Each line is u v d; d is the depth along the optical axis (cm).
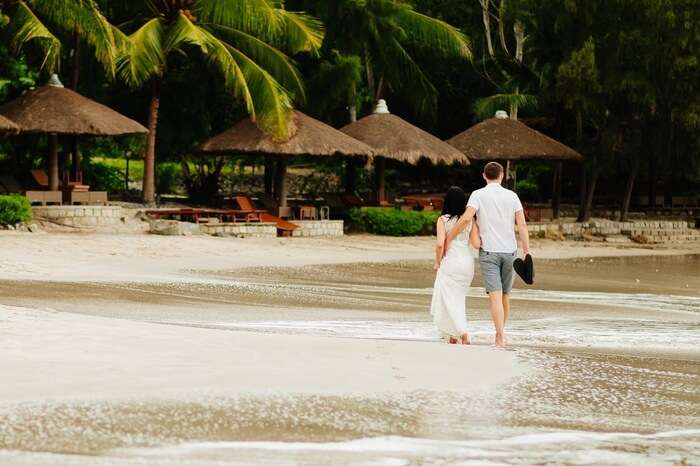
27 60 4497
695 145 4903
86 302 1705
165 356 1070
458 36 4966
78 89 4712
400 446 755
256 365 1041
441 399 928
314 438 769
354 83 4841
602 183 6488
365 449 742
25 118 3650
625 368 1157
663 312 1997
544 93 5184
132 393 894
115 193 5016
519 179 6856
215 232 3644
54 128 3638
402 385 980
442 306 1388
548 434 814
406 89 5328
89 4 3528
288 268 2747
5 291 1797
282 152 3947
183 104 4709
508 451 755
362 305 1891
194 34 3781
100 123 3728
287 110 3956
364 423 824
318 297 1994
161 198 4797
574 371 1112
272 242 3547
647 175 6262
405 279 2614
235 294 1966
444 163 4522
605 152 4903
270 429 791
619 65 4753
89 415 814
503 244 1383
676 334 1576
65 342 1130
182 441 746
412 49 5988
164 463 684
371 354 1146
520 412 893
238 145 3994
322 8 5038
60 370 977
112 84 4703
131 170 5822
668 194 6081
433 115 5391
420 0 6212
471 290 2369
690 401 978
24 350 1069
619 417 894
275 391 924
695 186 6431
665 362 1231
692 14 4538
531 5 5131
